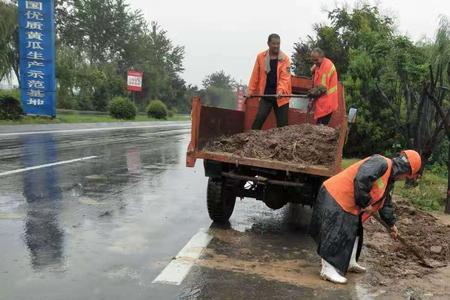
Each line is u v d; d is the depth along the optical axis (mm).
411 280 4875
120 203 7469
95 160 12336
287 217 7449
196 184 9570
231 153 6289
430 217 7805
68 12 66062
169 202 7770
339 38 19156
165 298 4078
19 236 5504
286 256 5477
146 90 64500
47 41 25344
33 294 4008
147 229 6125
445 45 9828
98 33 66562
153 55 72312
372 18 18672
